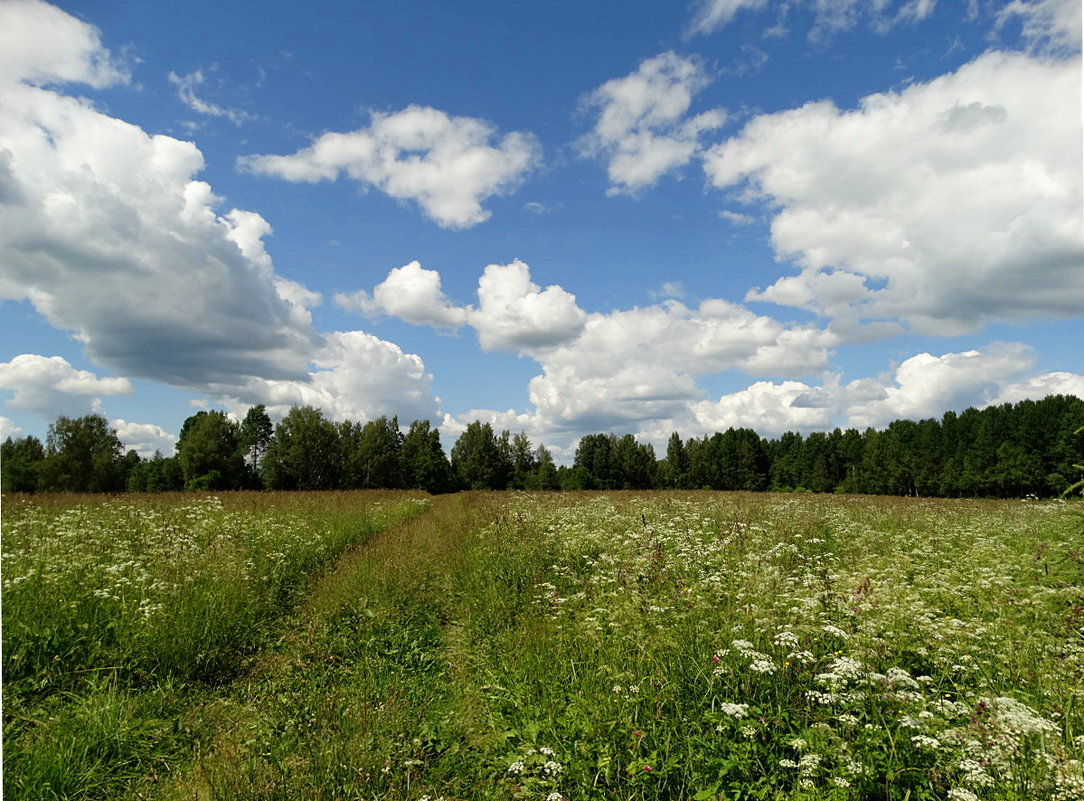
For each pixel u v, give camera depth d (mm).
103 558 8680
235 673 6008
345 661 6379
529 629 6820
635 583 7250
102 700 4844
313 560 11102
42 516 12719
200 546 10125
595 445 87625
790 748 3877
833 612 5605
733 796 3559
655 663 5000
